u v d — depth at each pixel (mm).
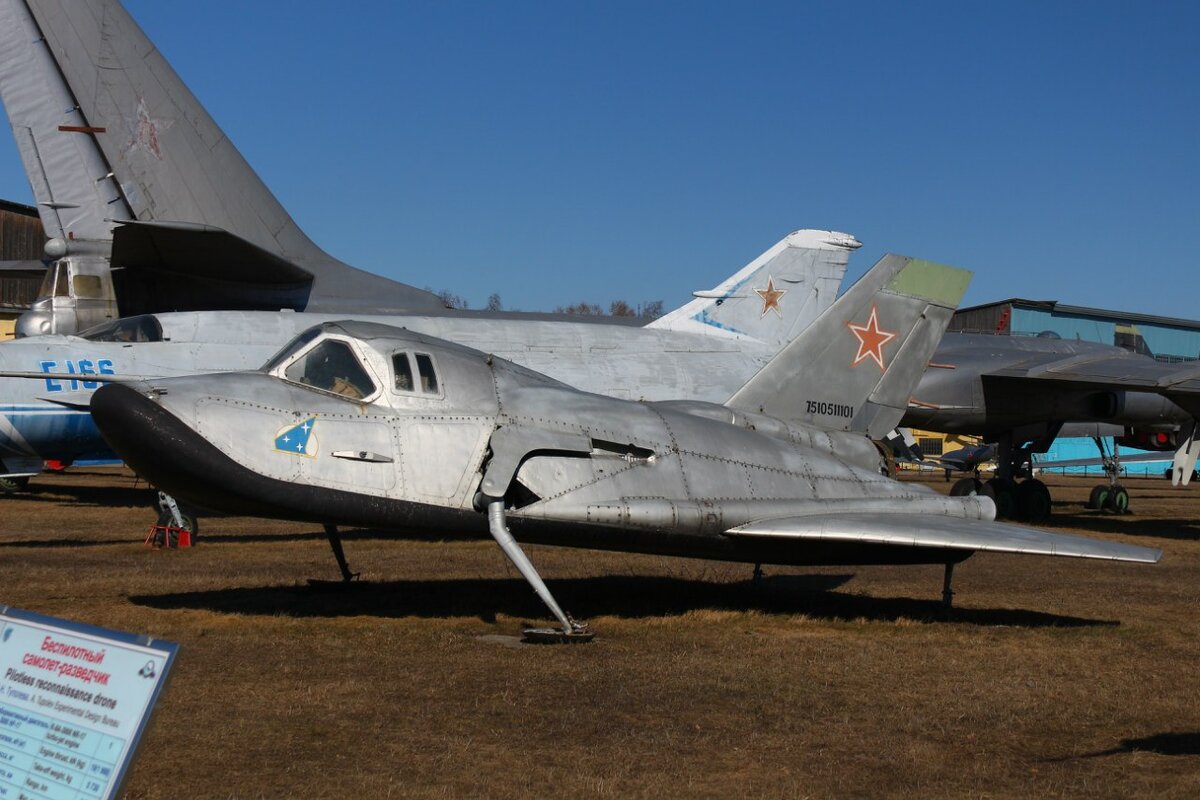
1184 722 6953
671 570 14039
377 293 21281
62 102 20109
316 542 16391
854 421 12914
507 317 22062
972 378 25266
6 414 18859
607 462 10164
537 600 11164
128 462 9227
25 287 52281
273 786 5250
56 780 3654
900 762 5969
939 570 14898
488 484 9367
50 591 10773
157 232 17672
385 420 9586
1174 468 22531
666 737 6281
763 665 8320
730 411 11797
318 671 7633
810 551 10891
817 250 23203
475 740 6102
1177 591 13328
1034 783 5672
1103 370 24047
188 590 11156
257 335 18844
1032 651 9227
